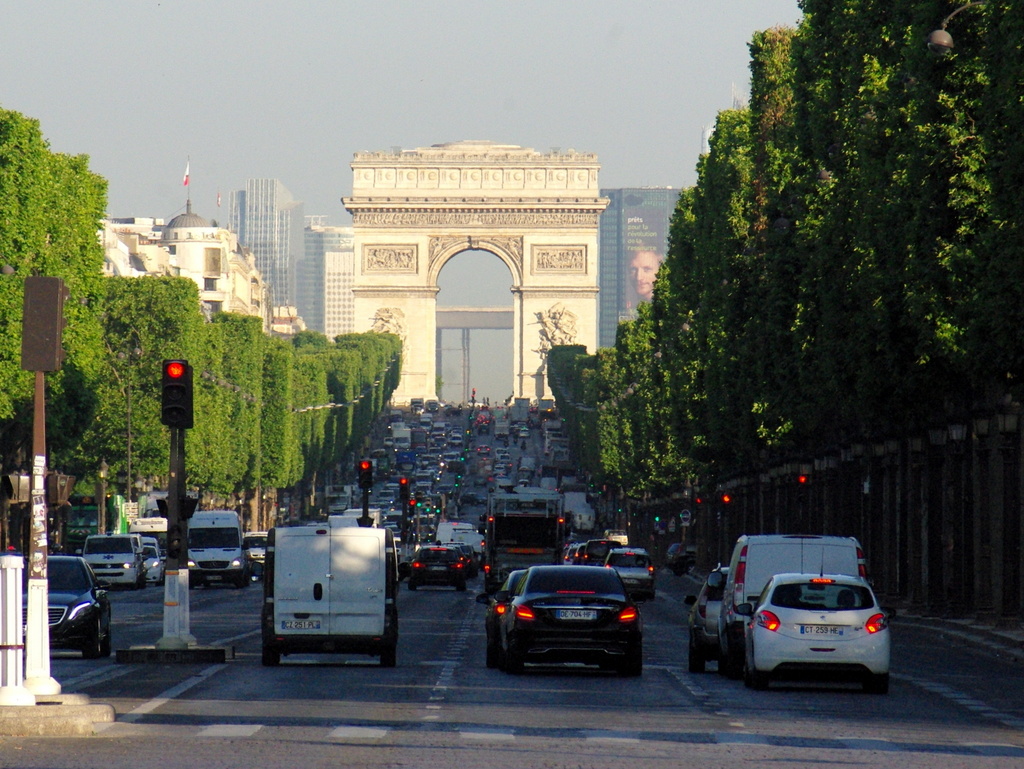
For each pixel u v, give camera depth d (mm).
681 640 174625
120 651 132000
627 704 96875
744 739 77188
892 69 199500
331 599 128750
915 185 171625
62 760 65812
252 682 110250
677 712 91875
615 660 120875
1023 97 141125
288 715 85750
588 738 76562
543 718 86375
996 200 146250
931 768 67000
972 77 167625
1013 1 140375
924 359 180375
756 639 108250
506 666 122625
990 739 79500
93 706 80875
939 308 171250
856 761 69062
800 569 121312
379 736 75562
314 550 129375
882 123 192375
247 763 65000
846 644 107250
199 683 108562
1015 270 144125
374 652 129750
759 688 109250
